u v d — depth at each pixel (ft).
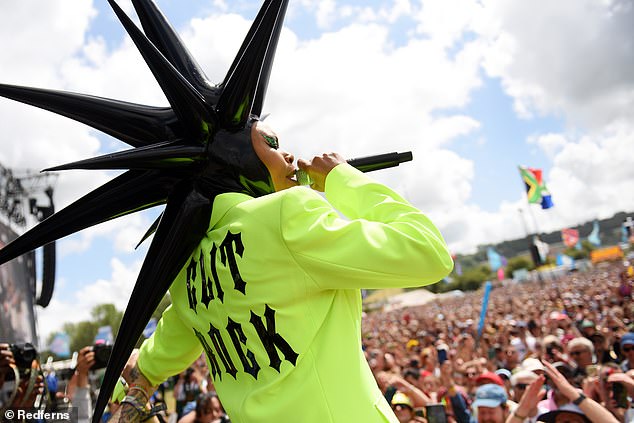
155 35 5.98
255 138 5.61
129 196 5.40
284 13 5.92
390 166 6.19
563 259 214.90
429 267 4.81
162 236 5.29
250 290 4.86
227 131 5.52
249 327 4.89
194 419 18.49
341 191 5.41
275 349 4.77
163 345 6.30
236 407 4.99
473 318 91.09
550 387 15.67
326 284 4.77
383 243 4.72
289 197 4.79
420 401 20.24
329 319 4.91
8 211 47.98
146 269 5.20
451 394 19.56
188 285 5.56
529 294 148.66
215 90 5.73
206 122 5.35
